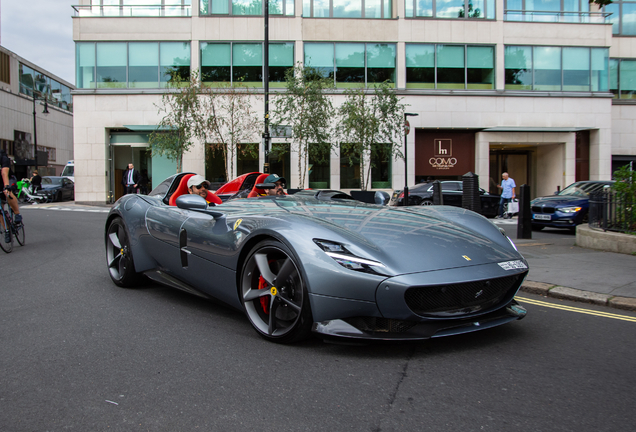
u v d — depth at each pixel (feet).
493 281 8.60
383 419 6.10
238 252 9.61
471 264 8.47
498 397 6.77
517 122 66.49
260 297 9.37
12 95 115.44
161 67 64.64
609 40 67.87
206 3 64.54
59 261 18.95
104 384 7.18
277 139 64.80
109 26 64.13
